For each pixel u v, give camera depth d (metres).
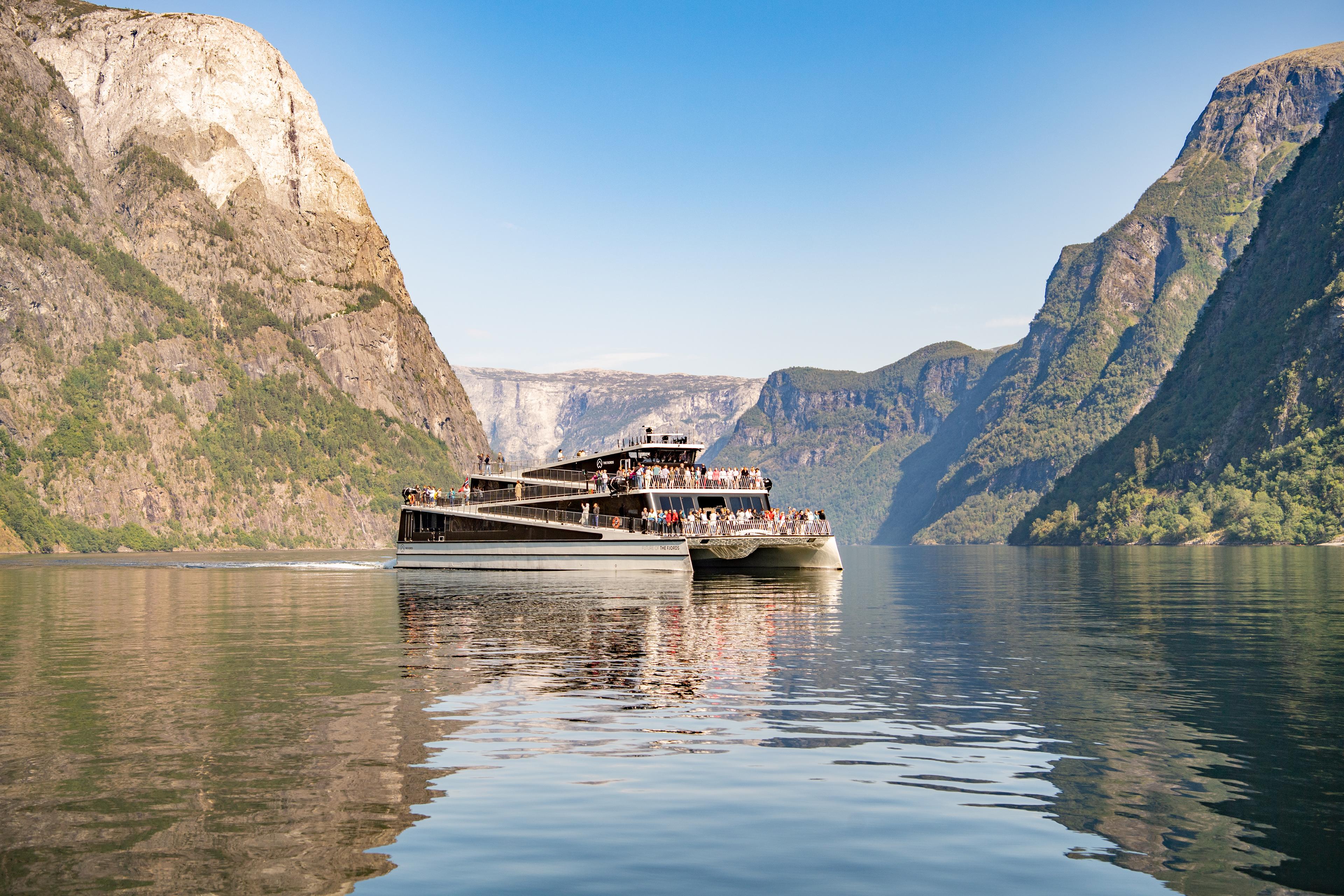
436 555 94.44
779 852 13.68
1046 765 17.94
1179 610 49.12
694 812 15.34
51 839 14.19
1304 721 21.47
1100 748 19.14
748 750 19.08
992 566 122.44
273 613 49.69
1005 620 44.12
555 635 38.00
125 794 16.20
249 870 13.05
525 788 16.56
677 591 62.62
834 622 42.81
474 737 20.08
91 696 24.78
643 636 37.69
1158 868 13.13
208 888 12.49
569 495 84.75
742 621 43.16
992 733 20.45
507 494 92.12
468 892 12.31
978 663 30.23
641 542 77.44
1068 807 15.58
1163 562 124.62
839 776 17.30
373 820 14.94
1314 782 16.77
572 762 18.16
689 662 30.67
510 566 87.44
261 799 15.96
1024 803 15.80
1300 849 13.75
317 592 66.81
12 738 20.02
